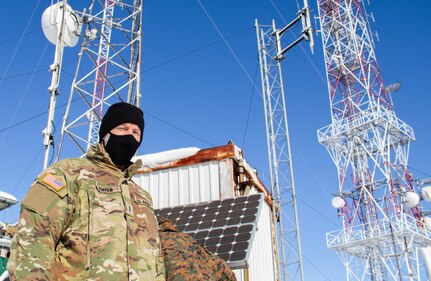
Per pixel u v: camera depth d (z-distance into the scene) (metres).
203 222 8.77
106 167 2.79
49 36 13.44
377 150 38.31
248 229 8.00
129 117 2.97
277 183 23.38
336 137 39.78
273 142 24.38
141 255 2.55
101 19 15.03
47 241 2.31
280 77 25.59
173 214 9.54
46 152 10.99
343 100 40.88
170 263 2.90
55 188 2.45
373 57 41.53
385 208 35.97
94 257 2.38
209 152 12.05
